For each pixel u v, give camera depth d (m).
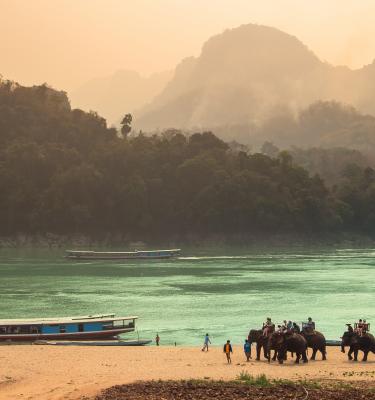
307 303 155.00
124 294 174.38
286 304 153.75
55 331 115.50
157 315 140.75
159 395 50.31
